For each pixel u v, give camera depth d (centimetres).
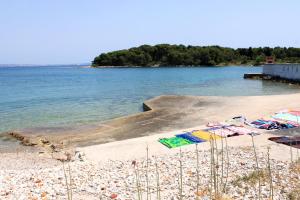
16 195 899
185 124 2139
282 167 1066
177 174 1061
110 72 12544
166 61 17238
